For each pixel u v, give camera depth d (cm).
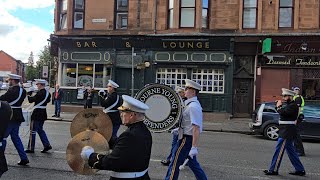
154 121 600
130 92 2103
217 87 1995
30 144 934
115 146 359
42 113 938
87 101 1967
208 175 791
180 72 2041
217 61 1977
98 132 425
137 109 370
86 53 2166
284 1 1939
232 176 790
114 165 351
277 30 1927
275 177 798
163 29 2059
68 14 2197
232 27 1975
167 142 1209
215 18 1994
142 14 2088
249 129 1636
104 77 2147
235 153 1070
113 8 2142
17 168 778
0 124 462
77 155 394
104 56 2136
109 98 902
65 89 2188
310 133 1390
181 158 616
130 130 362
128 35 2072
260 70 1936
